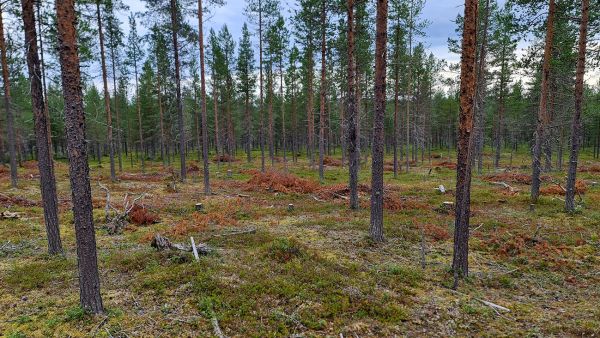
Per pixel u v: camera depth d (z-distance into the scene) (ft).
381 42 33.99
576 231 40.06
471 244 36.68
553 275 29.17
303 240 36.88
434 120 185.47
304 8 70.69
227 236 38.01
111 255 30.48
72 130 18.44
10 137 69.26
